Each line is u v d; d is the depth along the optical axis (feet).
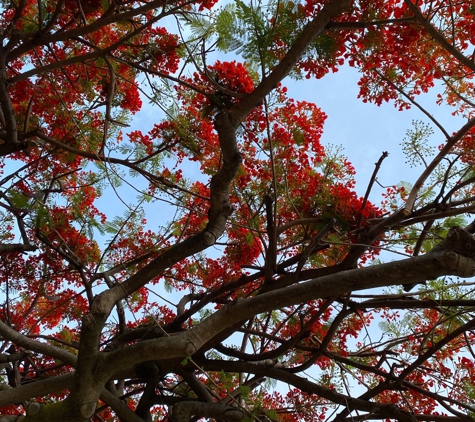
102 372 10.58
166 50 18.16
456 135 13.11
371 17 13.75
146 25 14.23
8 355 16.63
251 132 15.23
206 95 13.57
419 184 13.56
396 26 14.97
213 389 19.77
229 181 11.53
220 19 10.09
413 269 8.97
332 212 14.70
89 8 17.30
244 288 21.81
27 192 21.33
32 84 18.89
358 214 14.89
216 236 12.39
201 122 18.06
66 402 10.75
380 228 13.34
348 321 20.90
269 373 15.35
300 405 20.54
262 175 16.42
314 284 9.94
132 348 10.34
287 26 10.66
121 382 18.20
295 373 15.90
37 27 16.60
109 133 20.72
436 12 13.74
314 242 13.55
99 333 10.66
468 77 16.93
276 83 10.72
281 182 16.33
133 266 23.68
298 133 14.79
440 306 13.35
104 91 20.24
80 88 20.62
